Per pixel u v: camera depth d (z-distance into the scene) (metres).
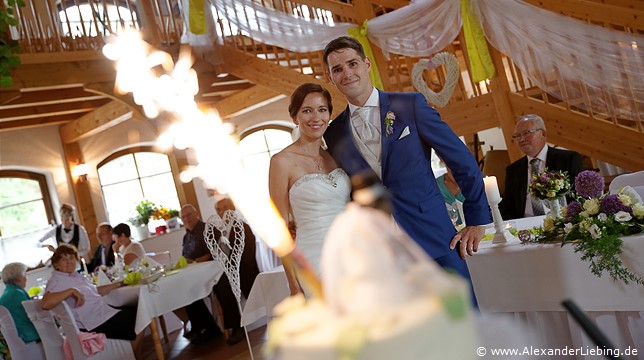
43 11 8.00
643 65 5.42
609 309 2.64
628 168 5.57
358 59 2.47
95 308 5.51
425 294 0.44
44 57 7.23
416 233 2.33
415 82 6.32
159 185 10.41
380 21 6.80
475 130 6.47
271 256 6.56
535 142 4.12
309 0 7.37
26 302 5.25
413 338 0.42
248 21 7.58
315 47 7.32
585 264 2.68
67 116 9.68
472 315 0.45
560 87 5.77
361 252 0.45
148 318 5.55
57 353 5.35
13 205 9.57
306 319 0.47
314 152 2.54
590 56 5.59
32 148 9.73
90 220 9.95
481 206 2.37
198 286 6.00
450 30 6.37
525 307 2.90
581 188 2.89
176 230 9.82
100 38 7.64
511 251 2.90
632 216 2.64
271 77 7.77
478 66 6.26
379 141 2.44
